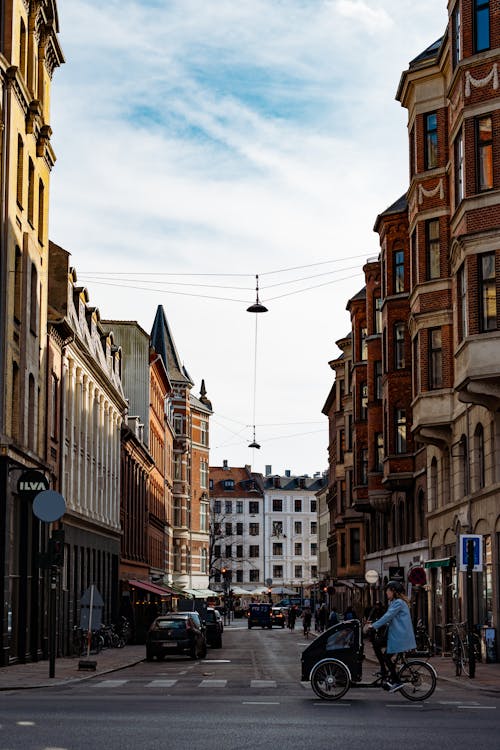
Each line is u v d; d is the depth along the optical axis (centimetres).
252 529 18138
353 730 1427
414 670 1988
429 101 4188
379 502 5994
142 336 8106
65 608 4438
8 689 2348
